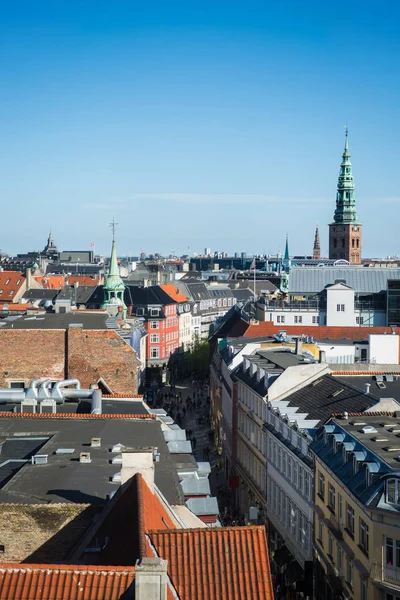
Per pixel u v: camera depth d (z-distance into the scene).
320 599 63.50
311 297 179.88
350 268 184.38
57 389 67.00
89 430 55.31
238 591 32.22
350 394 75.38
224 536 34.09
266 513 84.75
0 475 46.09
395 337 122.38
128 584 28.17
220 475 115.44
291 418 74.94
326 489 62.19
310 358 97.69
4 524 37.03
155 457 48.97
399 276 181.25
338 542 57.72
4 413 59.59
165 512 39.59
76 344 77.88
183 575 32.53
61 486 41.03
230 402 110.19
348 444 58.41
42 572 28.62
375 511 50.41
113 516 36.66
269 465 83.19
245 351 112.62
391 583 49.75
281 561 75.12
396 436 59.50
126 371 78.25
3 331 78.12
